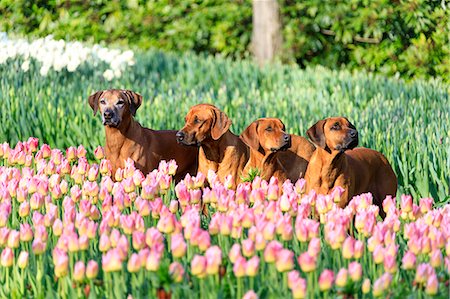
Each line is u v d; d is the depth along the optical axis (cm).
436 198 1334
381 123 1556
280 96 1927
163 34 2919
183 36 2914
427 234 854
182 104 1683
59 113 1612
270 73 2355
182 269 736
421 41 2552
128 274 833
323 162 1151
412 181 1375
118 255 738
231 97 2041
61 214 1061
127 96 1314
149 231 786
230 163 1243
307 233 814
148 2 2944
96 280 789
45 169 1135
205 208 1139
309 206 910
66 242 805
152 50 2708
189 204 975
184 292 757
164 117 1617
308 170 1173
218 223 848
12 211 1023
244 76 2239
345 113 1664
